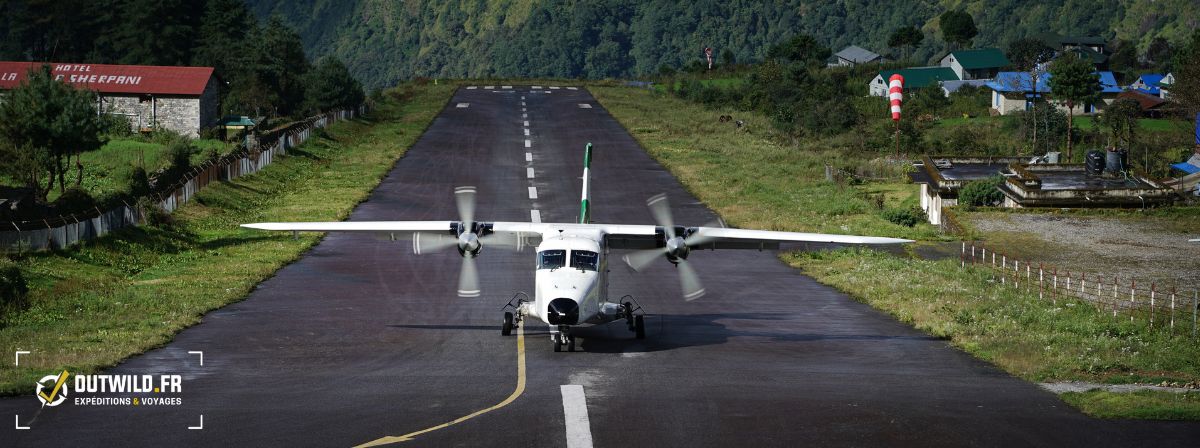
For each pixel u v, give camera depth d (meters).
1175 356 27.75
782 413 20.77
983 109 136.62
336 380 23.36
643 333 28.28
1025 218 57.56
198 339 27.98
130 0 137.50
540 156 80.69
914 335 29.58
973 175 66.50
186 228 50.44
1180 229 54.69
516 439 18.91
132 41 136.00
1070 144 95.75
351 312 32.00
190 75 88.75
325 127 92.31
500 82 162.50
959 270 42.19
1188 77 101.75
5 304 31.20
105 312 31.28
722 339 28.52
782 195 65.62
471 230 28.98
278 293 35.44
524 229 28.98
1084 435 19.50
